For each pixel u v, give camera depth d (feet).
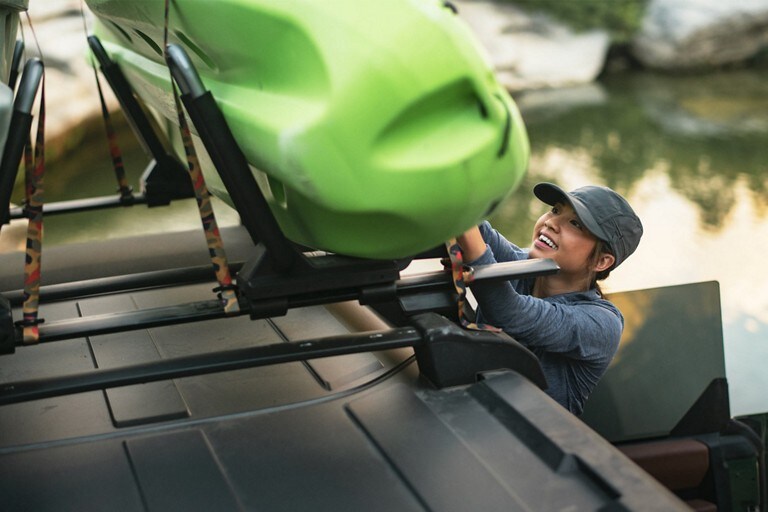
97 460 3.93
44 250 7.51
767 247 17.97
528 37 39.32
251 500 3.61
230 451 3.98
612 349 6.23
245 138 4.08
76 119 21.62
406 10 3.64
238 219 8.27
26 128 4.20
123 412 4.33
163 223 16.94
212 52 4.29
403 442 3.95
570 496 3.47
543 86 37.35
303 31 3.71
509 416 4.06
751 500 6.69
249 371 4.77
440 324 4.51
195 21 4.20
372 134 3.64
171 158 7.63
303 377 4.69
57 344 5.36
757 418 7.02
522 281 6.89
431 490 3.59
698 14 40.14
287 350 4.23
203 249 7.48
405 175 3.69
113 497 3.66
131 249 7.49
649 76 39.86
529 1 40.06
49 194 19.43
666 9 40.40
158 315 4.30
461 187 3.78
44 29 23.04
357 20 3.62
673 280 16.06
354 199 3.74
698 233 18.99
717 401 6.86
